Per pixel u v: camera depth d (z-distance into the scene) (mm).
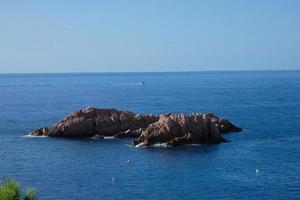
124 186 71750
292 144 104188
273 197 65250
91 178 76812
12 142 111625
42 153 98125
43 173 80625
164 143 102688
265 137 114000
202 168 82375
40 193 68188
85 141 111188
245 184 71750
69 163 88312
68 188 70875
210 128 106562
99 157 93000
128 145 104375
